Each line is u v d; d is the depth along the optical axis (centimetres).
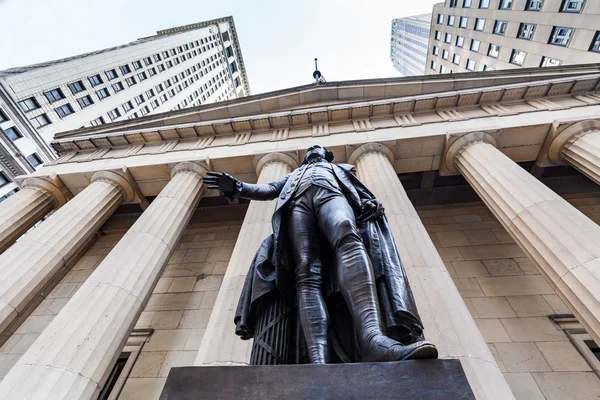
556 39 2730
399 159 1448
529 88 1505
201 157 1498
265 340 321
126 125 1825
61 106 4328
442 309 703
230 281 868
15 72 4094
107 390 1080
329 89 1767
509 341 1030
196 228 1805
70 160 1716
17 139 3728
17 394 657
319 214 374
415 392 204
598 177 1142
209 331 758
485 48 3853
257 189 435
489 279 1251
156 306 1354
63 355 733
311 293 326
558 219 888
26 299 983
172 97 6844
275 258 365
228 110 1794
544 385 900
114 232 1828
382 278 322
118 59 5403
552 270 837
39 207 1475
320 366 228
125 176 1516
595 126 1255
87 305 851
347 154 1420
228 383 223
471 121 1440
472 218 1569
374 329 254
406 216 992
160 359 1137
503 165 1152
